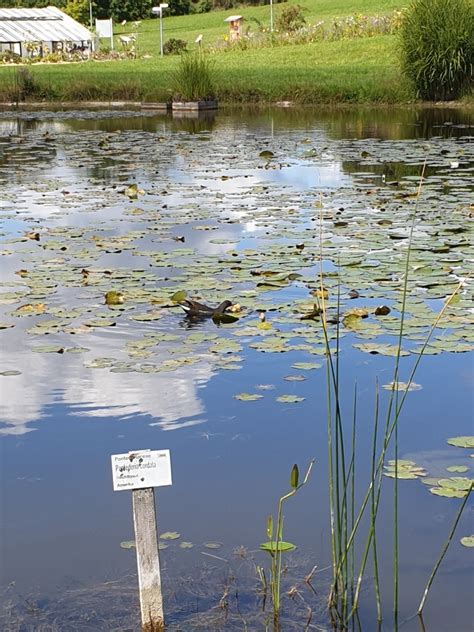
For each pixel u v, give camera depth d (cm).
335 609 274
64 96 2536
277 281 598
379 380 432
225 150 1380
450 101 2114
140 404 410
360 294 564
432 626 265
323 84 2267
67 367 456
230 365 452
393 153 1281
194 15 5625
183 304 536
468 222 770
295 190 973
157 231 762
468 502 326
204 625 268
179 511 324
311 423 390
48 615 271
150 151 1386
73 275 620
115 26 5475
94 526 317
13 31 4288
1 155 1364
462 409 400
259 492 336
